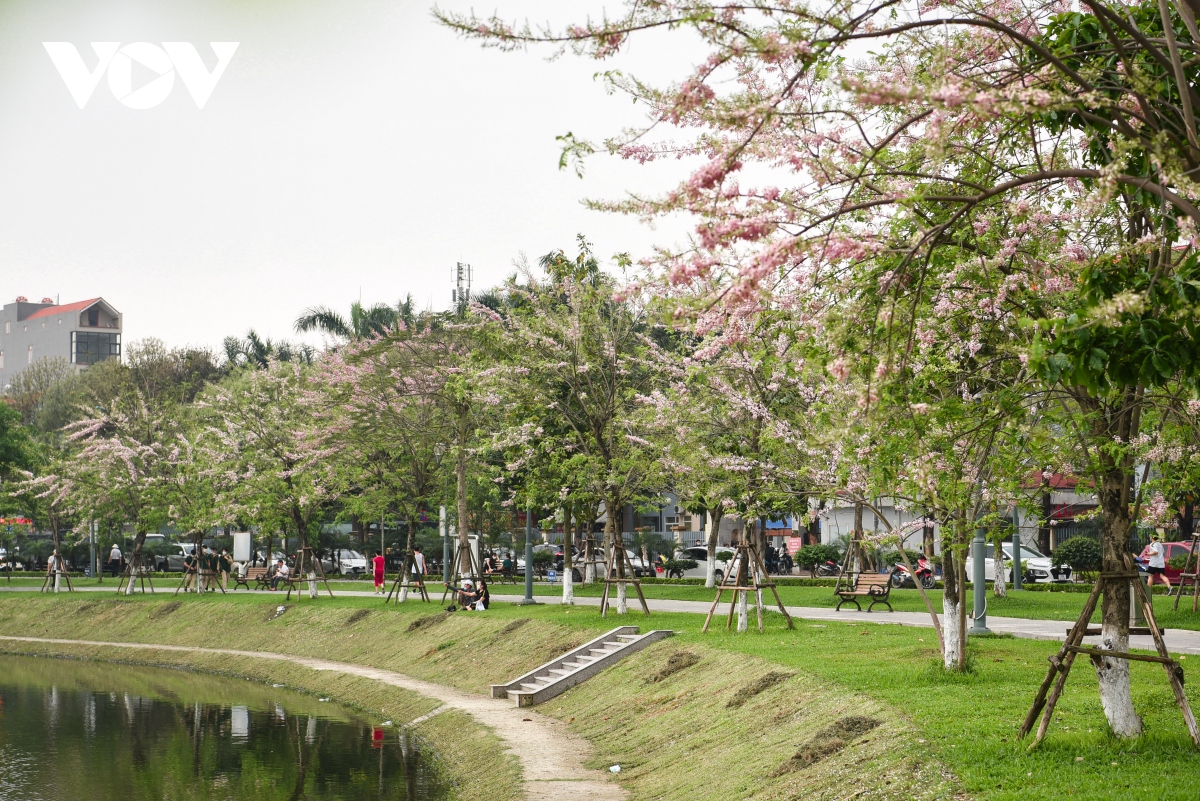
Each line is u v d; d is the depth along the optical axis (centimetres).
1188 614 2525
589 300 2845
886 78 1136
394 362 3553
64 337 11725
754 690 1728
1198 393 894
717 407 2250
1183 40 1044
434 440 3691
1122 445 1120
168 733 2641
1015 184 893
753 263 864
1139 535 3666
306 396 4038
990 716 1277
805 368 1137
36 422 8088
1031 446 1209
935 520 1586
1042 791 991
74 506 5106
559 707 2303
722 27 845
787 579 4150
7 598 5203
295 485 4194
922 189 995
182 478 4684
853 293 1129
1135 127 1009
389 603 3903
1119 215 1172
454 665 2942
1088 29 1035
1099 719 1248
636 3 854
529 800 1561
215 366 7719
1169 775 1007
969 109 859
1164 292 906
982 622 2147
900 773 1135
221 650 3938
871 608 3009
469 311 3438
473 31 851
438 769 2084
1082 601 2964
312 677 3300
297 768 2203
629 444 2753
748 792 1312
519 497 3103
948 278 1171
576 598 3775
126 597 4869
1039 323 895
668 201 906
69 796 2042
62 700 3180
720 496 2269
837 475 1533
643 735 1850
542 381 2853
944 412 1134
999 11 1131
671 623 2628
